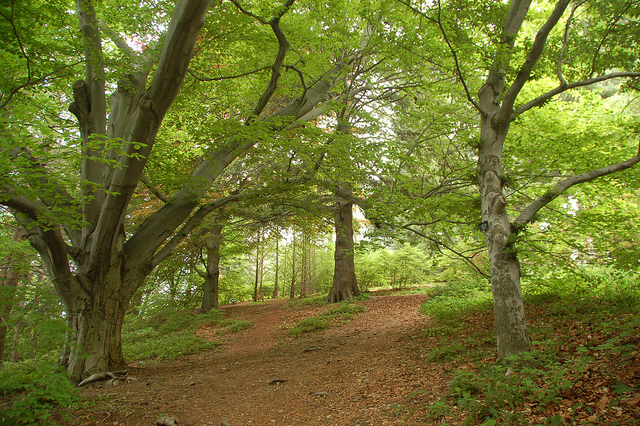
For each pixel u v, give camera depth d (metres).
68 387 4.43
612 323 4.99
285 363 7.87
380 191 8.04
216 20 7.30
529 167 6.86
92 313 7.34
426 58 6.74
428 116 8.83
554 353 4.52
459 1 6.43
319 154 7.79
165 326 15.27
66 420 4.45
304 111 9.63
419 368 5.73
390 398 4.66
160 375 7.71
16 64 5.87
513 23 5.94
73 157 4.22
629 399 3.04
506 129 5.71
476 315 8.66
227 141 7.09
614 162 6.68
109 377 6.97
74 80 8.08
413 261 22.34
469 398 3.48
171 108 9.02
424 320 10.20
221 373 7.54
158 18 8.06
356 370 6.41
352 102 12.68
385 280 24.92
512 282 4.93
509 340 4.74
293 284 27.20
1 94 5.67
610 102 11.16
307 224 16.97
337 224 9.27
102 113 7.43
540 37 5.17
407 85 9.41
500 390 3.52
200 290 20.88
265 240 20.50
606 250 7.25
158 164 8.70
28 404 3.92
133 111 7.96
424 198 7.74
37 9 5.28
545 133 7.99
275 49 8.46
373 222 8.20
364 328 11.12
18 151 6.17
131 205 13.88
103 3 7.67
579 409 3.16
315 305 17.20
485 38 6.84
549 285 7.63
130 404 5.36
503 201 5.25
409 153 8.59
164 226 8.45
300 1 8.45
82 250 7.63
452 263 17.66
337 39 8.22
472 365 5.17
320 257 28.48
